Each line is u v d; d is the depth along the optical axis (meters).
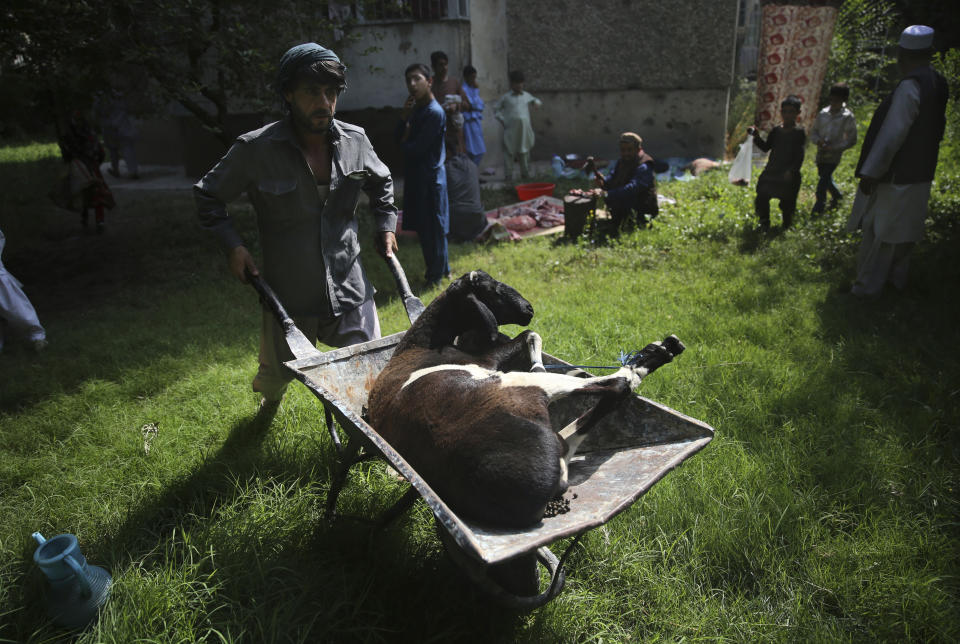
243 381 4.60
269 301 3.15
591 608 2.61
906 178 5.36
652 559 2.86
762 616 2.55
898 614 2.51
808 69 12.32
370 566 2.88
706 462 3.41
